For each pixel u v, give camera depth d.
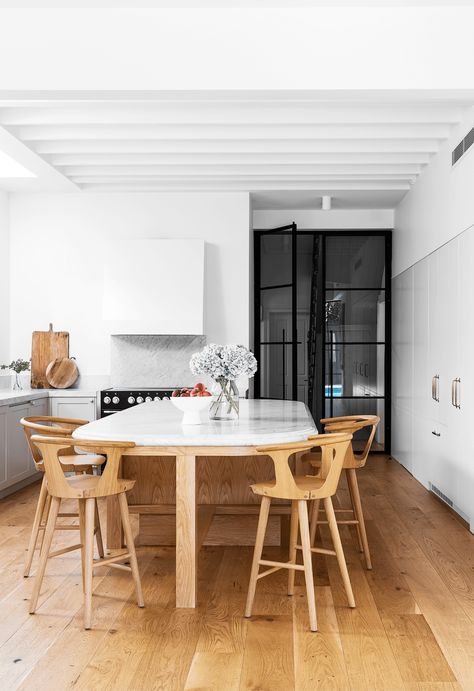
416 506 5.49
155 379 7.00
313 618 3.04
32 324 7.12
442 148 5.56
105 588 3.57
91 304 7.09
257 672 2.65
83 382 7.09
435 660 2.75
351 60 3.87
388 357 8.20
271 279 8.20
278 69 3.88
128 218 7.07
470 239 4.73
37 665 2.71
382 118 5.01
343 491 6.07
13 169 6.43
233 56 3.88
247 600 3.20
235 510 4.30
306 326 8.34
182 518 3.31
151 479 4.21
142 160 6.07
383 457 8.02
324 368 8.24
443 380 5.53
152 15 3.89
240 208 7.05
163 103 4.80
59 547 4.32
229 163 6.07
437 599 3.44
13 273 7.13
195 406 3.62
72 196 7.09
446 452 5.44
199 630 3.04
